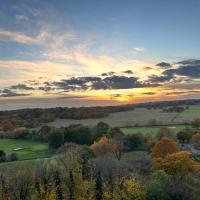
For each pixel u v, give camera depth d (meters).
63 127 164.88
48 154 135.62
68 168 83.00
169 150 121.06
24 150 144.50
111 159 96.50
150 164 104.69
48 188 74.00
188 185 71.19
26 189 75.81
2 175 80.06
